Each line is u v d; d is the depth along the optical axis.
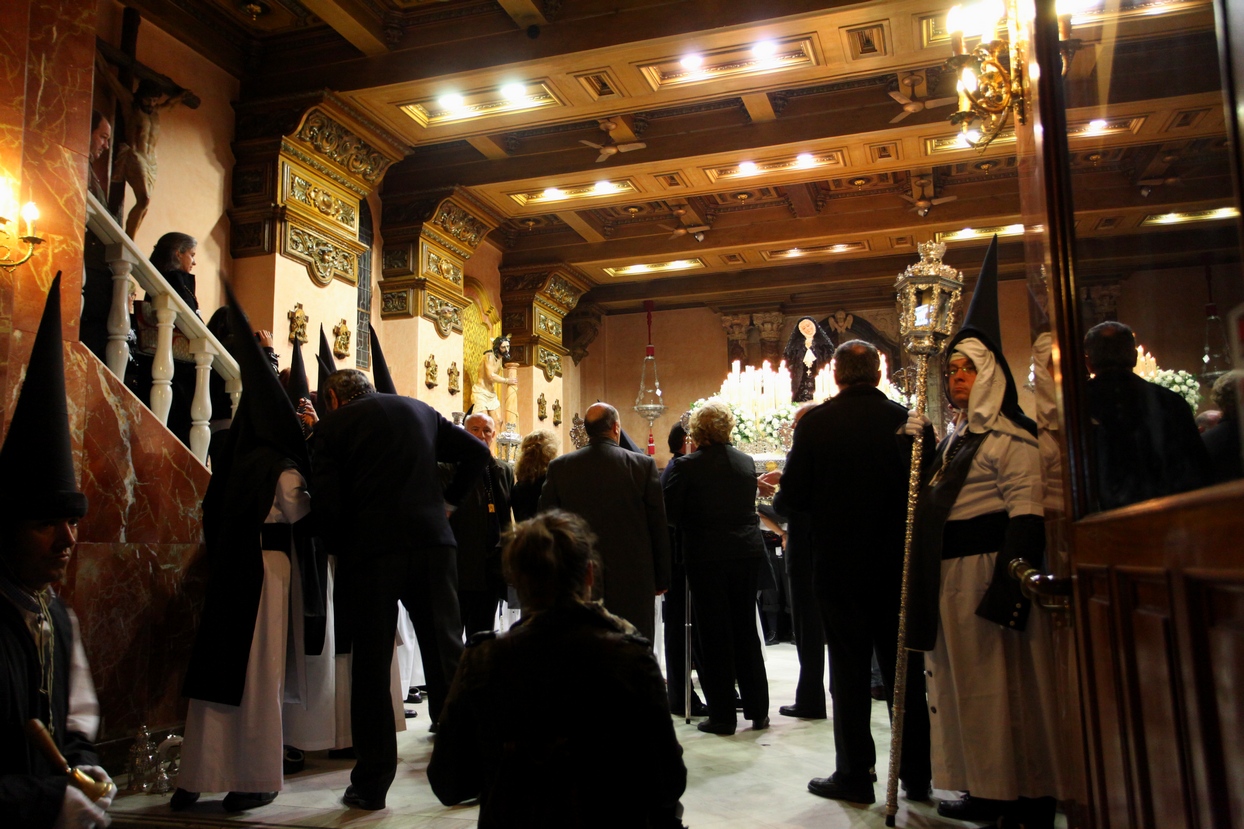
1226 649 1.04
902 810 3.51
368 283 12.87
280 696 3.74
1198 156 1.32
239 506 3.81
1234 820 1.04
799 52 9.72
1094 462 1.91
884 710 5.67
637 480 4.34
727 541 4.93
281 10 10.01
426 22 10.11
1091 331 1.88
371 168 11.52
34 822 2.04
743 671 5.03
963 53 4.67
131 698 4.46
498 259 16.47
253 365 4.02
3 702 2.25
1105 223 1.77
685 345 19.14
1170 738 1.30
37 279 4.44
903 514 3.74
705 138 12.06
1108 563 1.68
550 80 10.16
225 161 10.26
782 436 8.88
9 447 2.49
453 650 3.89
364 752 3.70
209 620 3.72
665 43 9.45
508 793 1.92
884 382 14.23
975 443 3.29
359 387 4.20
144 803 3.86
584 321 18.86
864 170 12.69
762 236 15.35
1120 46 1.63
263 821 3.54
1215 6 1.23
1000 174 14.07
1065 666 2.25
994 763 3.04
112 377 4.61
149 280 5.19
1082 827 2.08
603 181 13.00
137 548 4.57
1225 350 1.21
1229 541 1.01
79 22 4.79
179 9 9.55
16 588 2.40
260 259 10.14
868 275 17.20
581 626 2.01
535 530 2.08
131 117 8.83
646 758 1.97
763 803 3.64
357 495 3.85
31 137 4.54
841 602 3.68
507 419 15.21
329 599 4.55
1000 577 3.02
